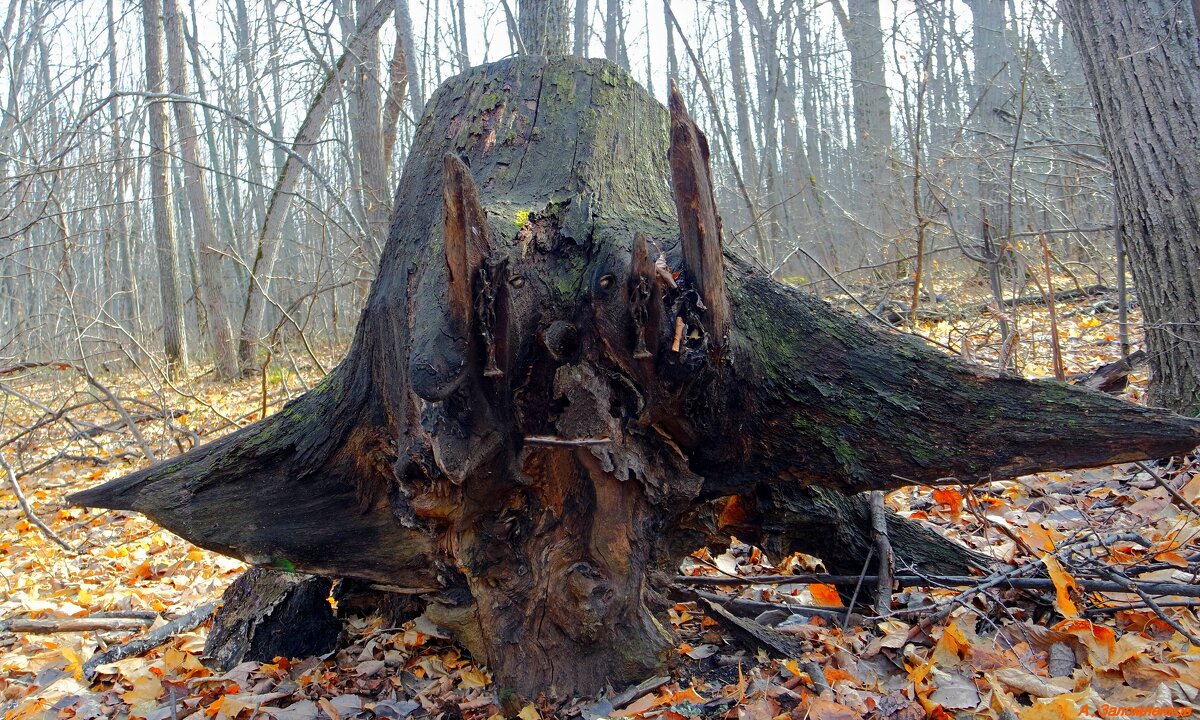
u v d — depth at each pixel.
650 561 2.60
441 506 2.40
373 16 9.94
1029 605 2.89
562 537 2.49
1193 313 4.10
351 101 12.33
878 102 13.43
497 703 2.50
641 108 3.31
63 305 9.60
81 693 3.02
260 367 13.48
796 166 13.62
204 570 4.75
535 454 2.44
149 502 3.06
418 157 3.19
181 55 13.88
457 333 2.11
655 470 2.52
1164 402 4.28
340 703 2.67
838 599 3.17
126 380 12.51
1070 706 2.11
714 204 2.25
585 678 2.47
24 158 7.28
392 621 3.29
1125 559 3.15
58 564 5.09
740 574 3.64
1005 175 7.47
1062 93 8.84
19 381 11.96
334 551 2.92
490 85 3.21
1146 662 2.33
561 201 2.66
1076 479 4.29
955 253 11.33
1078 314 7.71
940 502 3.94
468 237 2.01
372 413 2.80
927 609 2.79
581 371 2.41
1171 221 4.13
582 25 18.28
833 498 3.07
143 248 21.19
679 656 2.60
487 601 2.53
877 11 13.56
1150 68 4.16
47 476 7.63
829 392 2.63
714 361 2.37
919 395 2.60
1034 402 2.50
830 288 9.91
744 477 2.76
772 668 2.54
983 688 2.34
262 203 22.78
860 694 2.34
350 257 8.20
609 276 2.40
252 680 2.95
